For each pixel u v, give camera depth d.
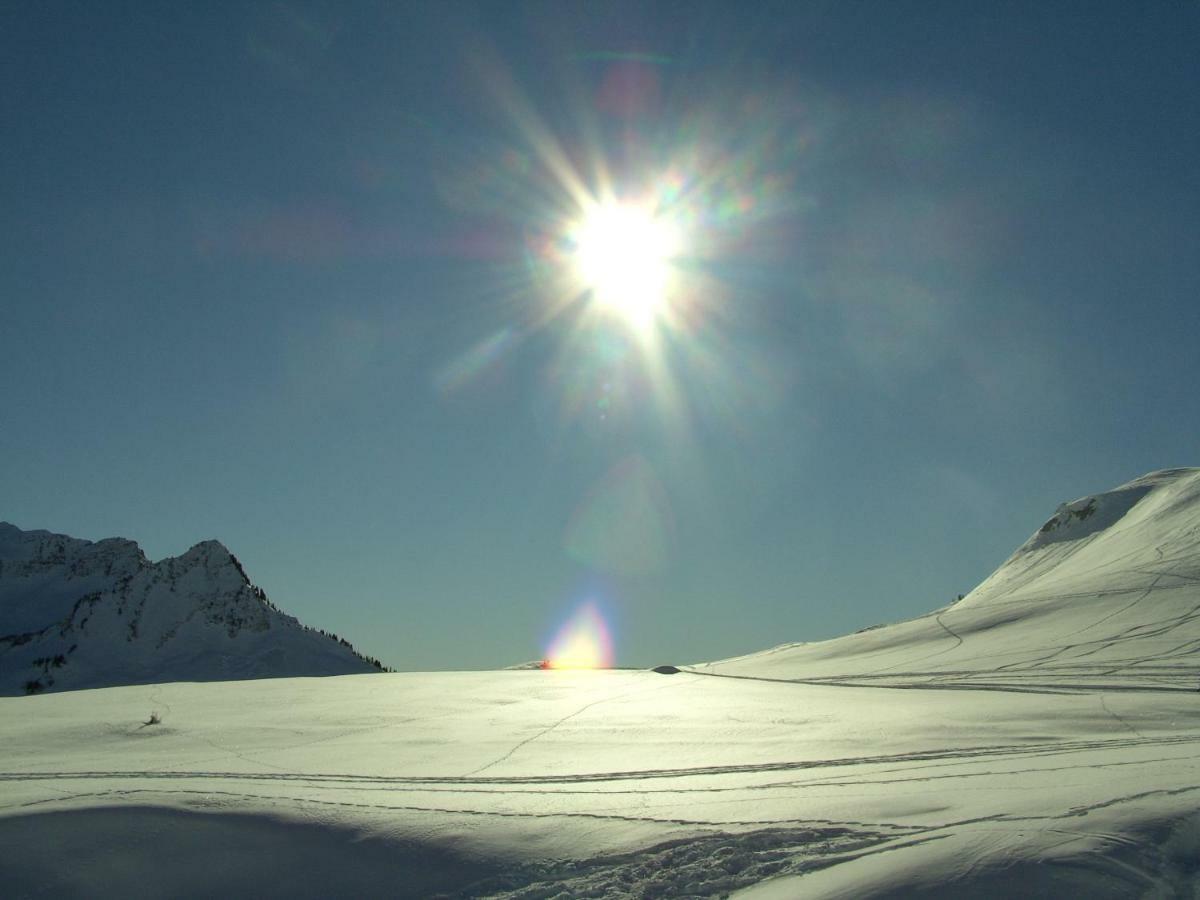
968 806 11.94
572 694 43.50
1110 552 90.25
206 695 43.34
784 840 11.27
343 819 12.73
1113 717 26.25
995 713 28.78
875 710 32.25
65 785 15.27
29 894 10.91
